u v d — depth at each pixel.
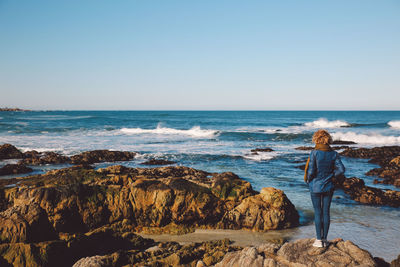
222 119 84.94
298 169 18.86
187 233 9.30
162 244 8.05
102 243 7.82
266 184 14.88
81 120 65.19
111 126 49.91
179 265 6.36
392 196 12.24
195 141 32.66
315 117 108.06
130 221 9.68
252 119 87.25
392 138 33.44
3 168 17.59
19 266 6.53
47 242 6.91
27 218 7.28
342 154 25.17
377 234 8.73
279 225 9.46
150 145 29.12
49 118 73.75
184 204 9.69
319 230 4.89
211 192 10.40
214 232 9.36
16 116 87.38
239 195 10.28
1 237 6.86
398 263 4.61
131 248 7.93
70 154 23.56
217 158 22.72
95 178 10.95
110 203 9.68
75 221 9.13
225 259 5.50
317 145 4.80
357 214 10.59
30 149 24.91
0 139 30.94
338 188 14.11
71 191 9.25
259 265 4.88
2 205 9.09
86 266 5.91
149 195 9.77
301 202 11.95
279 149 27.86
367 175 17.55
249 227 9.55
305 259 4.81
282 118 96.88
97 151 22.66
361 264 4.53
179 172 16.09
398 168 17.77
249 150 26.73
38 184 10.34
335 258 4.70
